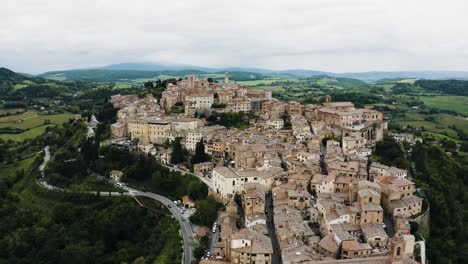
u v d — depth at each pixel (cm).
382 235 18925
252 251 17838
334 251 18100
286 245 18500
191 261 19350
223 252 19525
